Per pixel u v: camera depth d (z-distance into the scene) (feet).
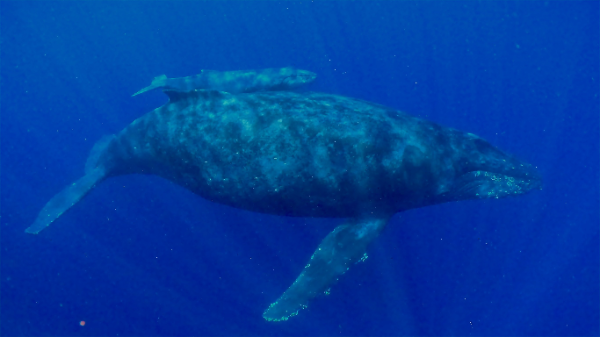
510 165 27.66
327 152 23.48
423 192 26.14
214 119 25.17
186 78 31.42
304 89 35.29
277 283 35.88
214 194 27.04
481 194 26.81
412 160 24.59
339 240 25.23
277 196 25.09
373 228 26.13
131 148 30.78
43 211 30.83
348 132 23.72
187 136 26.20
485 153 27.48
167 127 27.43
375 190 25.04
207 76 31.32
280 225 37.11
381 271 35.60
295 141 23.49
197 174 26.76
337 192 24.61
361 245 25.00
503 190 26.71
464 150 26.84
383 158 24.11
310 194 24.75
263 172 24.13
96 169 34.83
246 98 25.41
